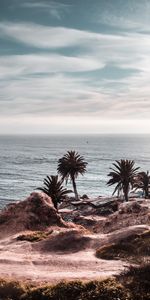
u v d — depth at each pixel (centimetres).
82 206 9725
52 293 1717
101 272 2200
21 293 1803
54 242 3044
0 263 2534
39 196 4419
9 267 2422
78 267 2377
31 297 1739
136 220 4009
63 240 3044
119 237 2916
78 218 6150
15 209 4347
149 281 1712
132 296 1609
